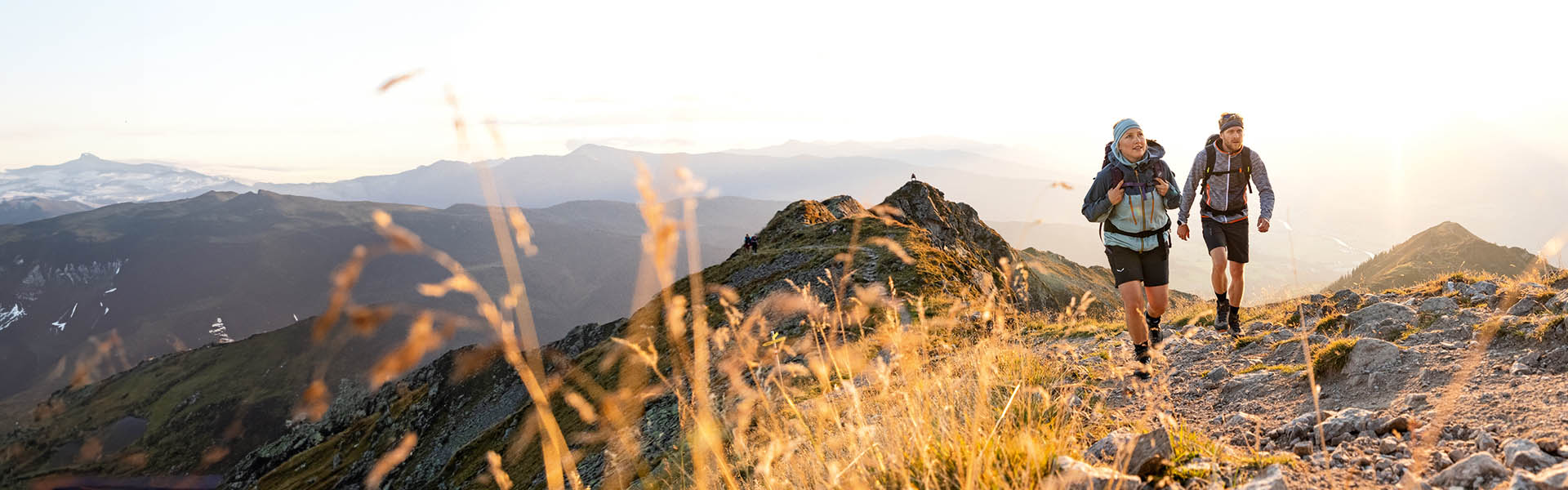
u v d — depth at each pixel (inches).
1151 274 243.4
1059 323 355.6
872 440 124.4
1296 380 202.5
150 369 6633.9
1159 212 239.9
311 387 47.9
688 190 67.1
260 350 6801.2
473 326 55.8
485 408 2564.0
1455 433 140.6
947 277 1045.2
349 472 2859.3
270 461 3543.3
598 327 3203.7
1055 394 190.7
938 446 129.7
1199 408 202.1
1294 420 161.5
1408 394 172.6
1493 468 119.1
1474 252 4426.7
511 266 60.8
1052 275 2539.4
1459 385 166.6
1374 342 197.2
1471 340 204.7
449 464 1688.0
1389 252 4987.7
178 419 5679.1
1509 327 197.6
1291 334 269.1
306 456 3385.8
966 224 3380.9
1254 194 303.6
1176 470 133.2
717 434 98.1
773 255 2237.9
